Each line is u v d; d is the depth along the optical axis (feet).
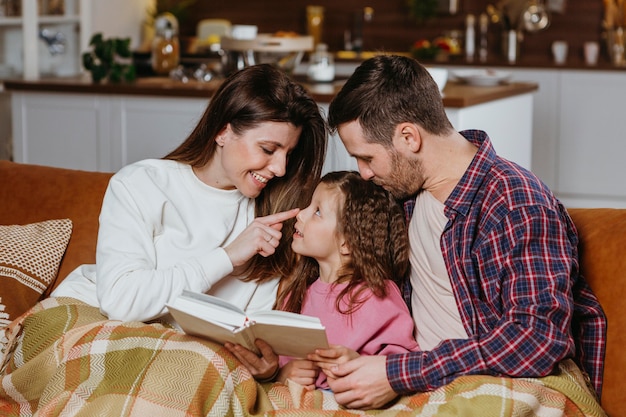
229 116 6.04
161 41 14.14
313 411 5.41
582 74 17.42
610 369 5.80
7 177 7.50
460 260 5.69
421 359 5.45
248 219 6.59
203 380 5.35
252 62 12.67
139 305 5.85
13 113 13.05
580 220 6.36
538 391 5.20
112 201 6.26
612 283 5.90
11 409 6.01
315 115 6.20
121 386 5.36
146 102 12.19
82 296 6.49
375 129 5.74
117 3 18.40
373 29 20.74
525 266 5.40
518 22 19.08
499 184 5.64
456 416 5.05
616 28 18.69
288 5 20.93
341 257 6.28
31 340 6.07
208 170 6.39
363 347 6.03
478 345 5.35
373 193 6.17
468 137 6.20
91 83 12.58
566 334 5.36
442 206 5.87
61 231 7.11
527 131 13.56
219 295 6.43
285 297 6.54
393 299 6.11
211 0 21.22
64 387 5.56
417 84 5.73
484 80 13.01
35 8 15.23
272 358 5.82
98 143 12.59
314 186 6.45
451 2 19.90
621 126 17.33
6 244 6.91
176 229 6.36
